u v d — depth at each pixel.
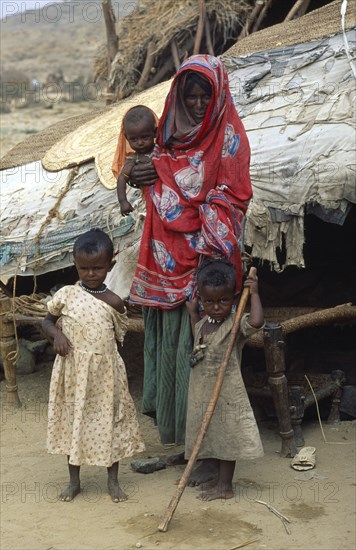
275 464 4.59
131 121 4.25
